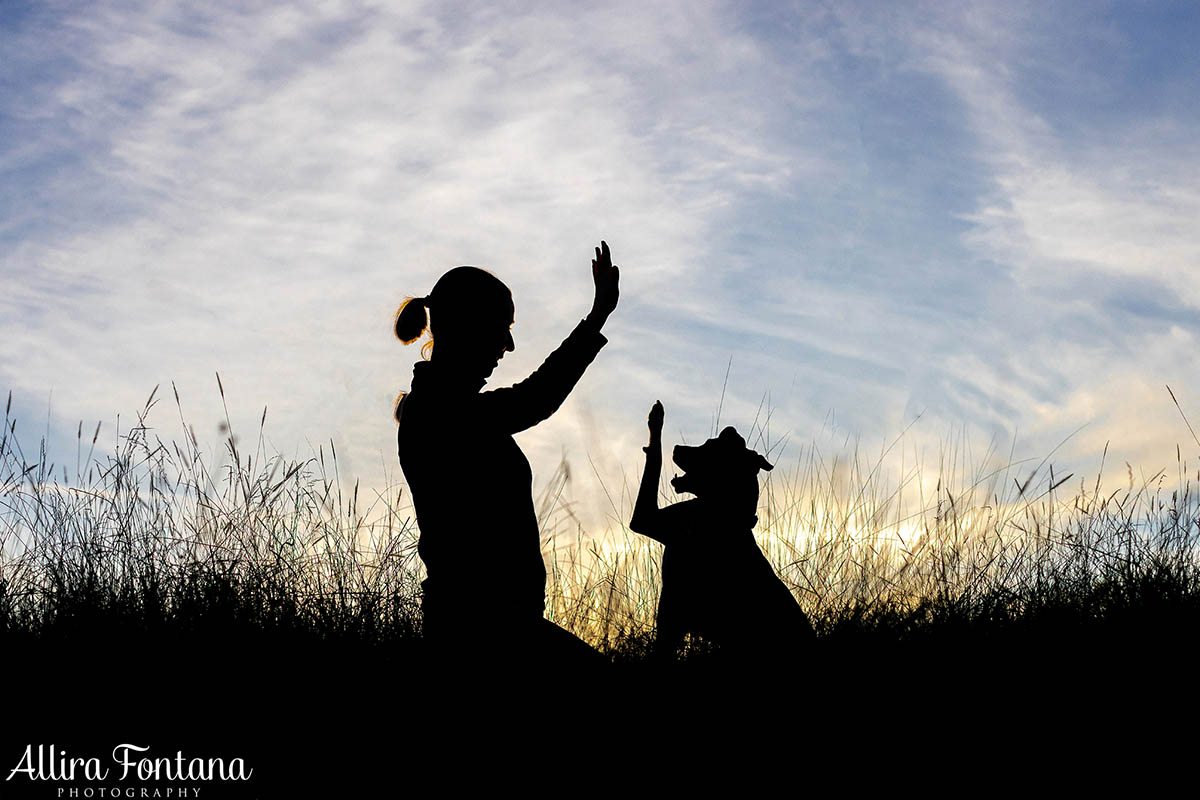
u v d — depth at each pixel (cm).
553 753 283
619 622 426
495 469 271
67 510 447
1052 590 443
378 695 320
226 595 378
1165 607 405
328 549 441
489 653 269
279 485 452
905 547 479
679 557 387
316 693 326
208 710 322
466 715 278
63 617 363
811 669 360
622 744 298
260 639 353
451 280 280
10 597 390
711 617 375
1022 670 363
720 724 331
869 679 356
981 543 484
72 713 321
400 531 443
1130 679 356
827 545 488
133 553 421
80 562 412
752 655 363
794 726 331
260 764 305
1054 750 320
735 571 379
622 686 310
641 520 393
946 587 448
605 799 288
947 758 317
